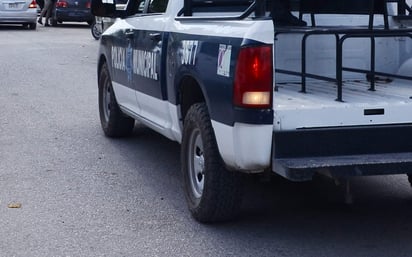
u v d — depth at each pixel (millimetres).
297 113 5000
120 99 8172
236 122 5023
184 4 6227
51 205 6387
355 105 5137
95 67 16094
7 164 7793
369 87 6250
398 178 7242
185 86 6078
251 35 4934
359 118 5133
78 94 12453
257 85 4930
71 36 23906
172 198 6594
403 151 5223
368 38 6633
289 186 6953
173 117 6387
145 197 6621
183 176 6121
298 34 6297
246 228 5773
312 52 6578
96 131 9461
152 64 6703
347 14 6645
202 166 5828
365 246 5383
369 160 4988
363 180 7176
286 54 6516
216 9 6520
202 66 5492
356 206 6348
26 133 9344
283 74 6508
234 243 5453
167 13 6488
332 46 6602
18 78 14266
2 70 15312
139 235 5641
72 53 18797
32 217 6062
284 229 5746
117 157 8102
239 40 5000
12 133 9336
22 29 26375
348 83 6523
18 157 8102
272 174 6035
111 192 6781
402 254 5227
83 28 27609
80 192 6781
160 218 6027
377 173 4934
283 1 6684
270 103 4949
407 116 5234
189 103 6188
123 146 8625
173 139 6637
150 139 8984
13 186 6961
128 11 8102
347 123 5113
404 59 6707
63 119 10273
